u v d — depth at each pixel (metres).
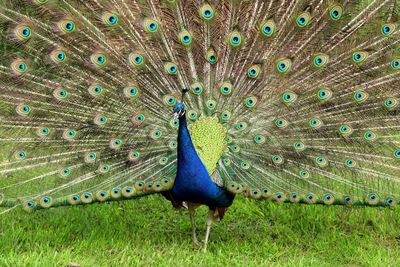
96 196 7.33
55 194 7.30
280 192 7.40
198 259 7.45
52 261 7.13
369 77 7.43
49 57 7.28
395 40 7.34
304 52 7.42
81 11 7.32
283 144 7.43
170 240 8.19
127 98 7.39
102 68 7.36
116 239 7.96
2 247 7.52
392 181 7.39
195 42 7.37
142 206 9.25
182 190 7.29
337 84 7.45
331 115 7.46
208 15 7.28
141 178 7.43
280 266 7.28
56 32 7.27
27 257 7.21
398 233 8.42
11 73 7.28
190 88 7.43
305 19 7.31
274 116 7.44
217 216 7.80
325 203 7.43
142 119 7.41
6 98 7.33
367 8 7.30
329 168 7.46
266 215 8.98
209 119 7.47
